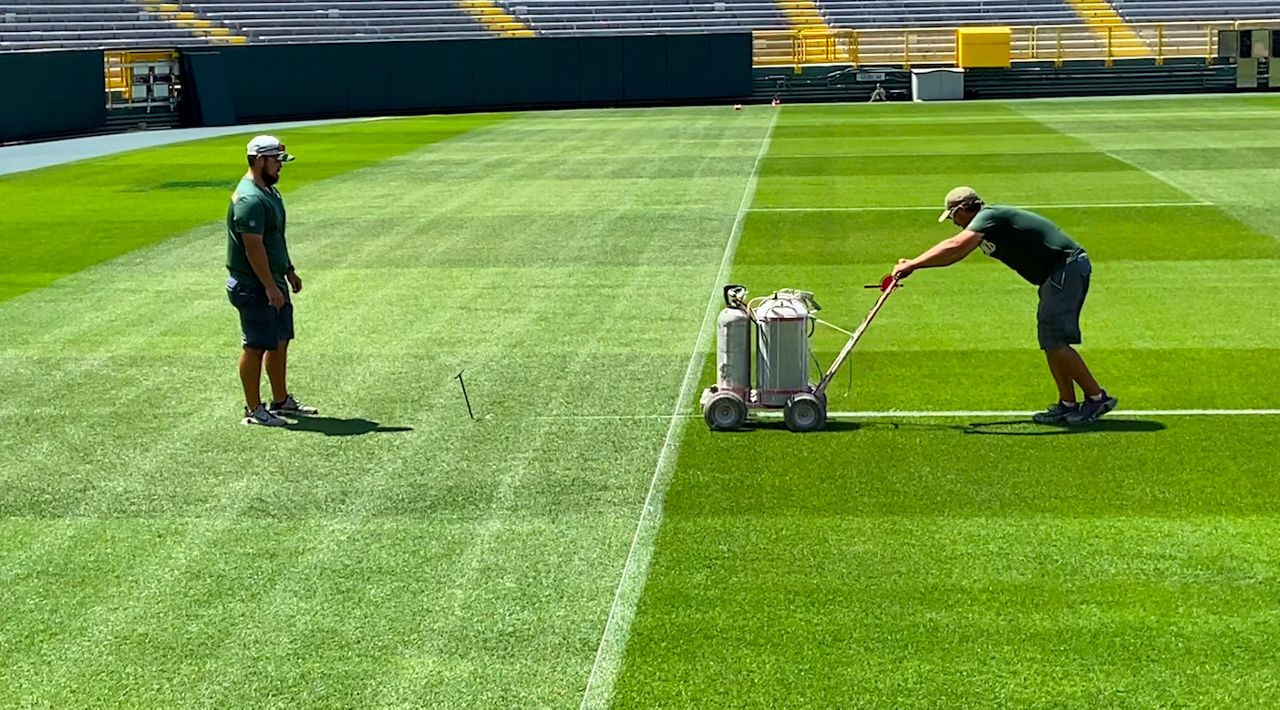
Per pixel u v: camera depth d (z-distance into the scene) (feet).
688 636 19.79
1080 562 22.02
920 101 136.36
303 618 20.74
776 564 22.20
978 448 27.81
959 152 85.20
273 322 30.27
